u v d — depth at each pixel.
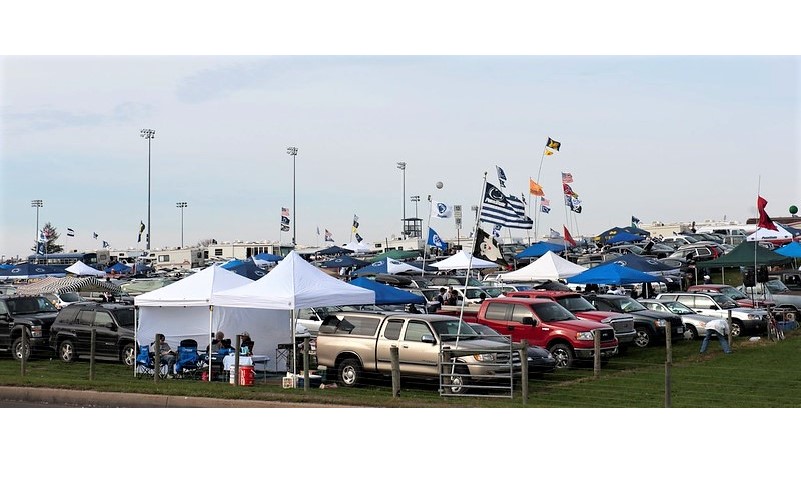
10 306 24.98
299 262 20.00
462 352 17.20
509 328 22.19
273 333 23.17
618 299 26.89
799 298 33.25
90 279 39.38
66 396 16.69
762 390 17.14
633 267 33.56
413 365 18.09
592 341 20.97
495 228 47.38
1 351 25.73
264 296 19.02
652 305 28.27
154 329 22.50
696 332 27.06
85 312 23.56
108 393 16.53
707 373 19.83
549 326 21.48
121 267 68.00
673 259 46.19
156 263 82.88
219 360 20.02
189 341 21.39
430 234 45.31
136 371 20.38
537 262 32.28
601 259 47.44
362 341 18.83
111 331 22.89
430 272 48.38
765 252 30.58
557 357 21.30
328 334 19.42
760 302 30.59
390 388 18.66
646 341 25.59
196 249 84.88
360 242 80.75
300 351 20.75
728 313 25.41
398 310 27.77
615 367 21.52
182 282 20.72
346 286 20.00
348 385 18.98
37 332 24.05
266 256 64.12
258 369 22.52
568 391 17.41
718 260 31.14
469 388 17.22
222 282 20.53
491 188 21.33
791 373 19.56
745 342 26.38
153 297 20.53
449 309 25.30
